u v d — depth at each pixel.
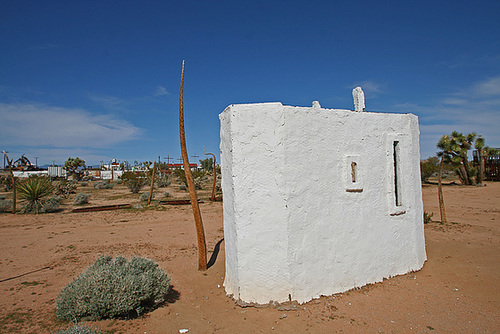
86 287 4.56
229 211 5.32
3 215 15.37
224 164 5.57
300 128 5.06
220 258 7.64
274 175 4.87
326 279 5.22
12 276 6.59
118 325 4.39
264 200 4.88
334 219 5.34
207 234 10.73
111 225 12.46
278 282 4.86
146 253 8.36
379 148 5.96
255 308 4.80
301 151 5.05
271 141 4.88
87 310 4.50
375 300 5.11
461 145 30.53
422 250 6.87
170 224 12.61
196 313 4.77
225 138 5.43
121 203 19.98
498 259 7.20
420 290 5.51
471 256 7.46
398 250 6.18
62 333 3.65
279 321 4.44
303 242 5.00
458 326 4.32
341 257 5.39
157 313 4.77
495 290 5.49
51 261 7.67
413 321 4.45
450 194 22.30
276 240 4.86
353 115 5.64
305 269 5.00
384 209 6.00
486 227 10.89
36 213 15.66
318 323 4.38
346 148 5.54
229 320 4.51
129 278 4.71
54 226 12.30
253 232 4.89
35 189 16.30
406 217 6.33
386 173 6.04
